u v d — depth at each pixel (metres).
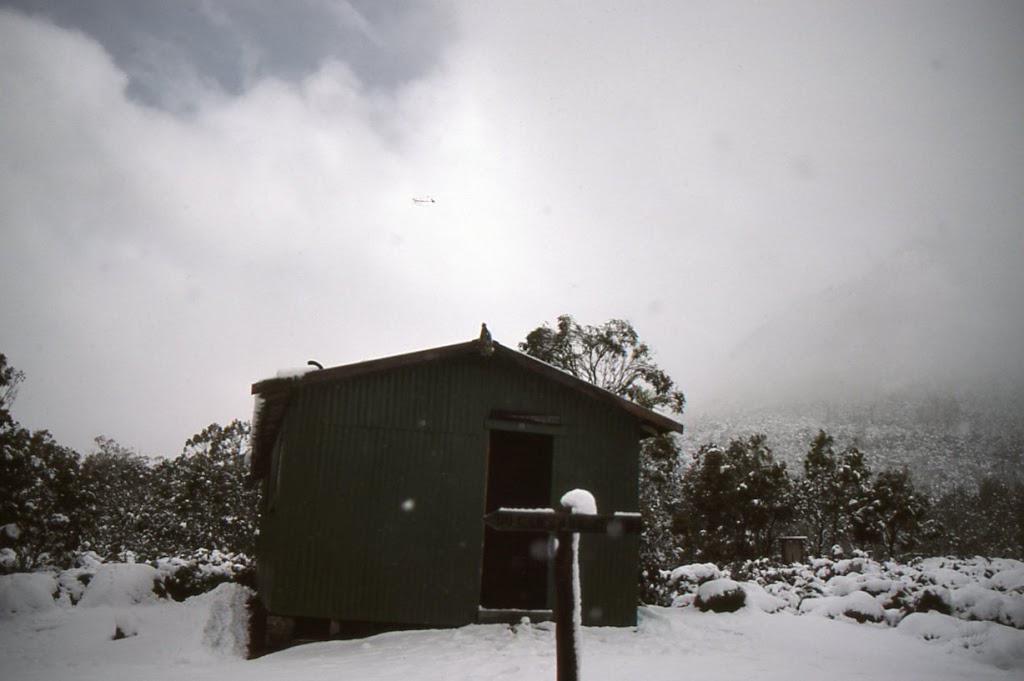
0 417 26.70
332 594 12.20
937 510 74.00
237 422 43.00
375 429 12.95
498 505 17.45
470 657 10.22
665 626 13.49
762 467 44.25
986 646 12.12
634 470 13.83
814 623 14.53
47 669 10.65
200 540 39.62
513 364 13.73
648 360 33.97
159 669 10.34
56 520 27.91
